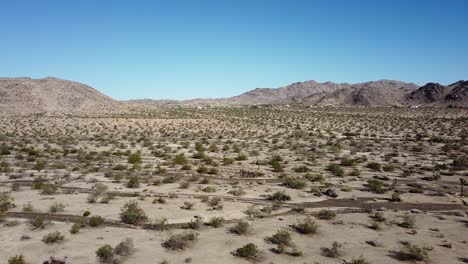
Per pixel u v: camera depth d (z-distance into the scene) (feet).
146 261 56.39
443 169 154.30
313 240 67.15
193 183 115.34
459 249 64.39
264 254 60.13
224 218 78.79
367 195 104.42
